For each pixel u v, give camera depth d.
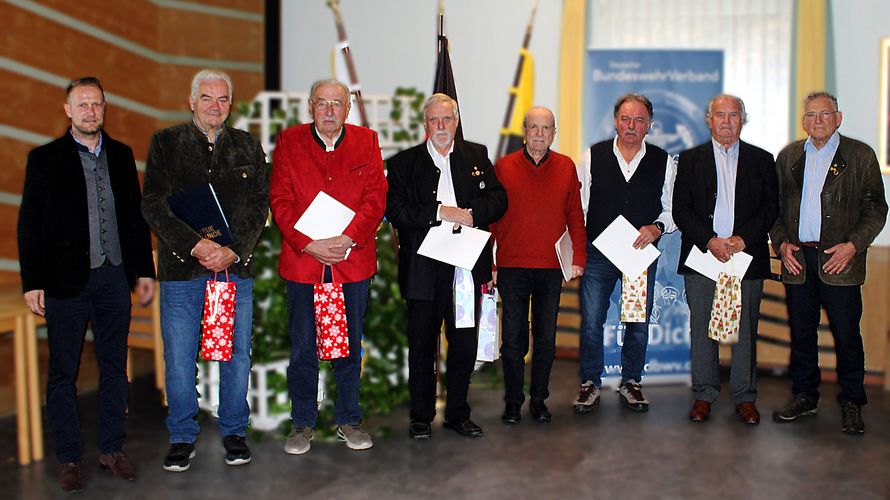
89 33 5.27
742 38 5.63
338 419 3.39
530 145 3.57
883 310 4.55
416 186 3.31
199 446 3.43
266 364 3.61
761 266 3.67
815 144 3.58
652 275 3.86
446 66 3.82
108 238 2.90
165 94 5.93
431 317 3.39
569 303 5.42
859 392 3.60
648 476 3.02
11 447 3.45
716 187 3.64
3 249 4.70
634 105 3.71
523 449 3.35
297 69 6.41
